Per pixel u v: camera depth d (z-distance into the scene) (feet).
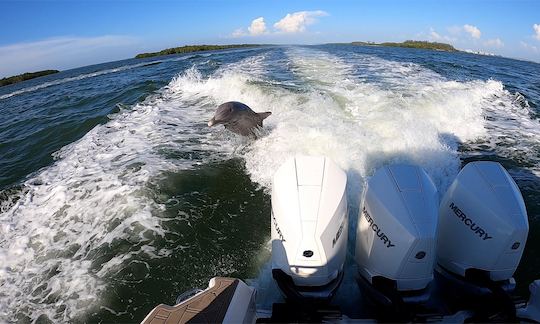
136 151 16.67
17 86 65.92
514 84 30.96
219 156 15.78
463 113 19.60
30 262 10.24
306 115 17.76
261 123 16.03
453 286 7.52
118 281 9.43
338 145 14.44
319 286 6.89
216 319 6.03
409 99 19.98
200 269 9.77
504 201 6.80
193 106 23.81
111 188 13.60
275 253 7.20
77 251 10.60
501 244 6.70
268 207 12.41
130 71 57.16
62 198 13.28
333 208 6.99
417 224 6.46
